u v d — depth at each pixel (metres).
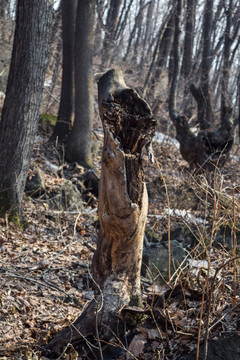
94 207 10.66
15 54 8.00
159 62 20.48
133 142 3.59
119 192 3.56
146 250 6.61
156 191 10.50
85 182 11.59
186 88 19.58
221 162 10.88
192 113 18.34
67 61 13.65
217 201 3.81
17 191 8.19
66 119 13.54
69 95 13.65
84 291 5.97
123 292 3.88
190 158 11.20
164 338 3.67
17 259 6.55
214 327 3.65
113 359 3.64
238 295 4.17
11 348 3.96
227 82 21.34
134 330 3.80
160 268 6.43
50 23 8.10
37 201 9.42
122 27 30.16
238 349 3.31
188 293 4.06
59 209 9.59
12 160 8.10
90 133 12.90
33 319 4.74
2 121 8.17
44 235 8.03
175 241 7.02
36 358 3.68
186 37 20.72
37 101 8.17
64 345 3.87
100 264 3.97
